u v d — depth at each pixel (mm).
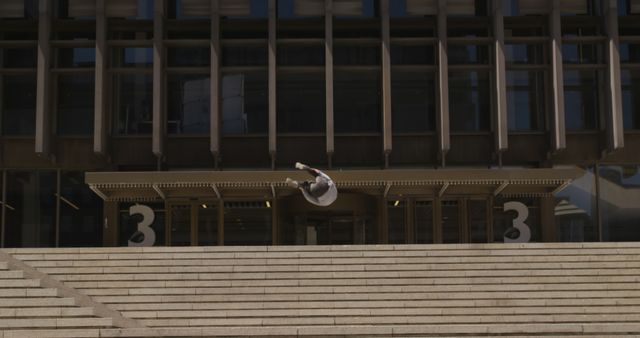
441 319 19016
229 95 30812
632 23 31109
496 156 30078
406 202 30562
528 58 31219
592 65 29688
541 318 19234
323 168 30609
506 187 29266
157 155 29266
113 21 30578
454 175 27109
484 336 17547
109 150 30156
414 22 30906
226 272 21812
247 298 20328
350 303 20000
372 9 31031
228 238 30188
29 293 18938
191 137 30453
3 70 29797
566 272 21656
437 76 30297
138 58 30891
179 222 30375
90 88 31000
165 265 22156
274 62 29328
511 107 30938
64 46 29984
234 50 30891
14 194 30828
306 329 17250
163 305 20047
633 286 20859
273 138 29047
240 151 30438
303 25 30844
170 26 30703
